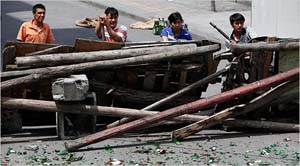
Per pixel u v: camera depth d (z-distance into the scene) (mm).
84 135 10148
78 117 10391
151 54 10133
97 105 10508
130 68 10406
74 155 9242
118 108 10023
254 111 10609
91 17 25547
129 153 9375
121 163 8922
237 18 11773
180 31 11859
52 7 28125
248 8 25984
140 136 10266
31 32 11680
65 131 10211
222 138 10219
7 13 25875
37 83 10156
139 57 10039
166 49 10305
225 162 9039
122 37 11758
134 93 10531
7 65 10109
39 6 11703
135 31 21969
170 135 10148
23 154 9312
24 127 10742
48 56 9883
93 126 10188
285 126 10461
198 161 9070
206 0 28359
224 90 10734
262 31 17844
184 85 10625
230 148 9703
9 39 19688
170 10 26078
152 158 9164
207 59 10570
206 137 10250
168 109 10375
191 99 10688
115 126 10211
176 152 9477
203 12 25203
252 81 10641
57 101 9789
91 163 8922
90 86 10367
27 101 9812
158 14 25203
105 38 11797
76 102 9852
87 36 21047
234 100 10625
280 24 16766
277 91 10219
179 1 28391
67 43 19781
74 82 9578
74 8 28047
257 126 10391
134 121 9609
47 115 10828
